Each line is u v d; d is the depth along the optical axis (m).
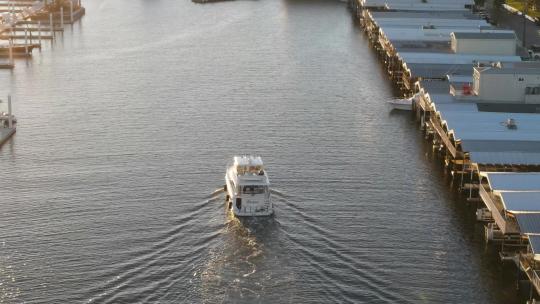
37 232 72.88
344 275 65.25
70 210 77.50
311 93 119.75
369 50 149.50
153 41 155.75
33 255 68.56
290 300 61.44
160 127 102.62
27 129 101.75
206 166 88.81
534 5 166.38
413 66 114.69
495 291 63.91
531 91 96.50
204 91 120.06
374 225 74.38
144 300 61.47
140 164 89.50
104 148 94.81
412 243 71.06
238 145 95.94
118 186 83.25
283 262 66.75
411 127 103.94
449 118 89.12
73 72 131.12
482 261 68.25
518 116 90.06
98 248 69.56
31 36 155.00
